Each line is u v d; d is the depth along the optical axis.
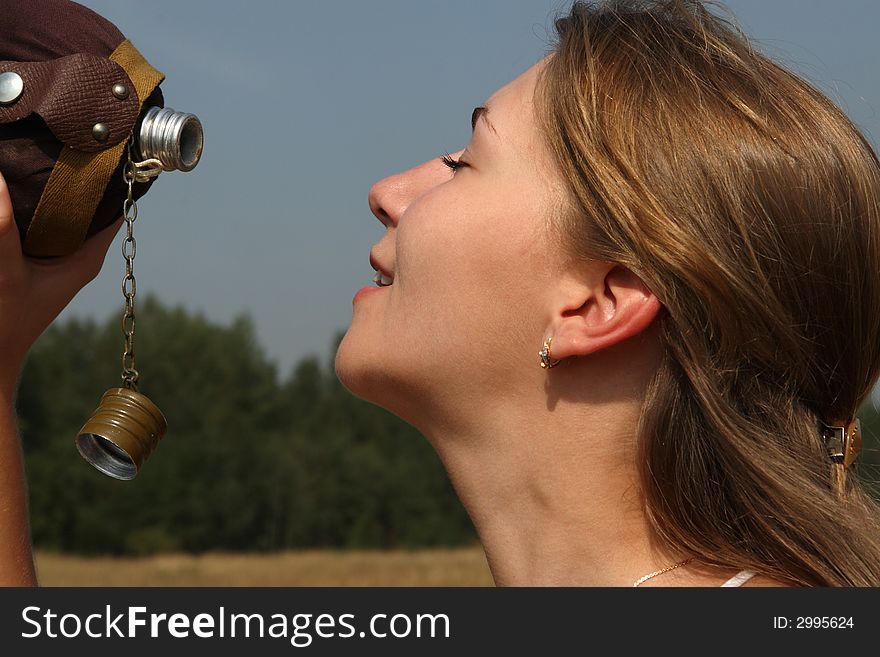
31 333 2.00
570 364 1.78
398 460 59.94
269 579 46.50
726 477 1.74
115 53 1.89
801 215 1.68
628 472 1.77
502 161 1.82
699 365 1.68
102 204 1.91
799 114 1.75
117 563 54.41
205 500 57.53
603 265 1.72
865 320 1.76
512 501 1.84
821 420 1.84
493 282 1.78
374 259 2.07
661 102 1.71
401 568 49.47
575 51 1.83
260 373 61.09
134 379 1.96
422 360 1.83
